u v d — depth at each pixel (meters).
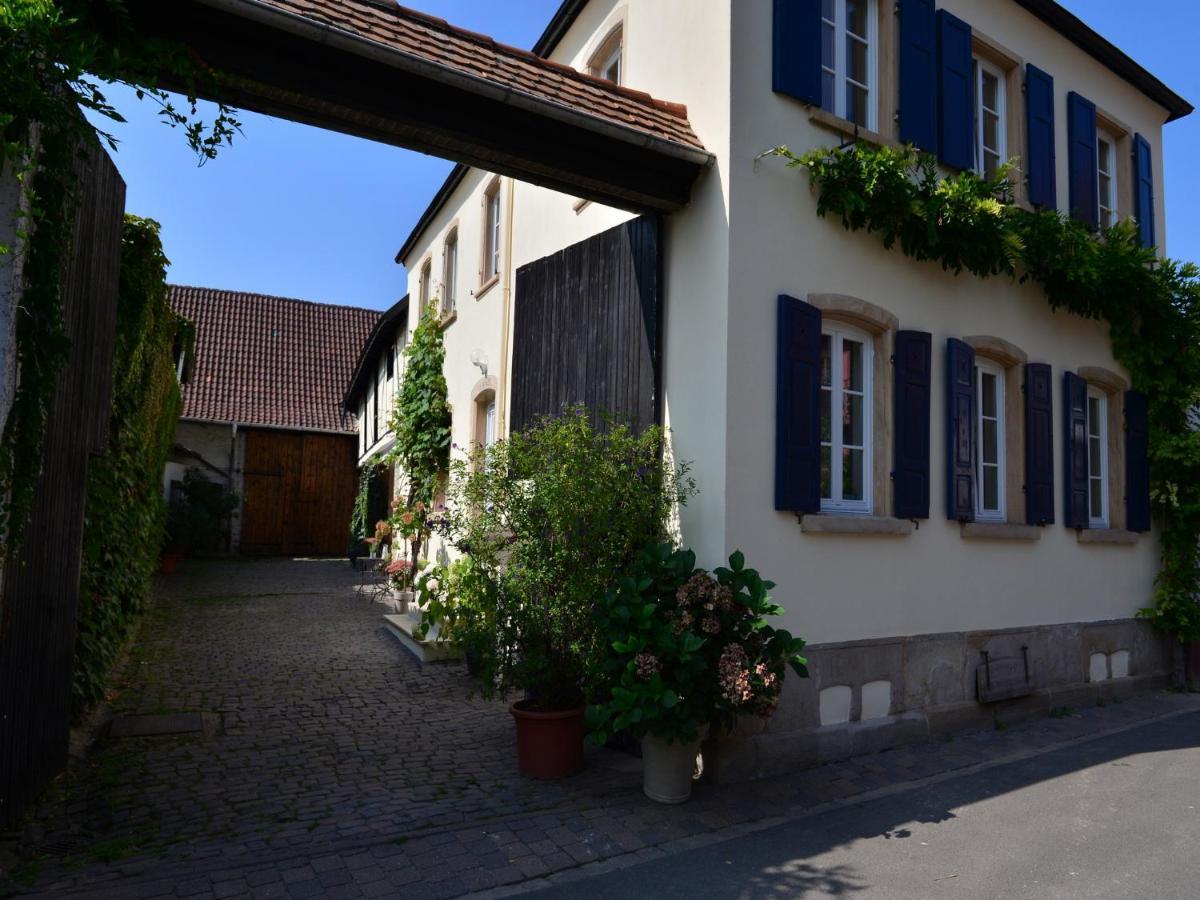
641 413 6.10
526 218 9.05
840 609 5.88
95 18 3.96
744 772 5.24
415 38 4.92
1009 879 3.88
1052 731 6.76
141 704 6.52
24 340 3.63
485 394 10.01
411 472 12.22
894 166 6.04
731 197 5.59
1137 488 8.71
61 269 4.04
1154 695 8.34
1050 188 8.05
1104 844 4.32
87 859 3.85
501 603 5.21
